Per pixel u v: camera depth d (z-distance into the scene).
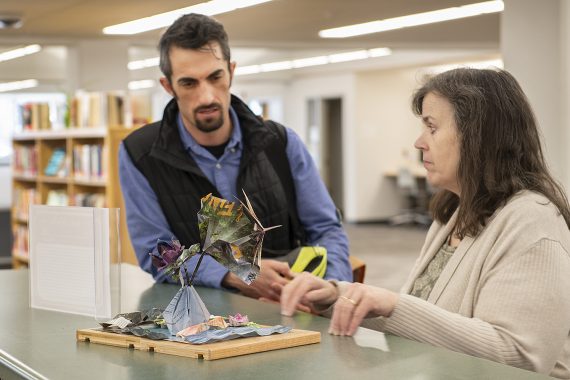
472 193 1.88
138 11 10.18
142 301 2.29
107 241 1.88
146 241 2.78
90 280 1.92
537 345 1.71
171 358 1.57
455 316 1.77
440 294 1.95
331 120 20.03
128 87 13.12
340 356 1.58
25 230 9.84
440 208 2.15
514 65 7.35
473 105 1.88
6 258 12.21
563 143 6.79
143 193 2.81
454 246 2.07
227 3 9.68
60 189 9.46
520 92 1.92
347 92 18.45
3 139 24.08
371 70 18.08
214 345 1.58
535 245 1.76
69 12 10.21
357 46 14.14
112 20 10.93
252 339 1.64
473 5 10.12
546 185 1.88
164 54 2.68
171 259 1.71
